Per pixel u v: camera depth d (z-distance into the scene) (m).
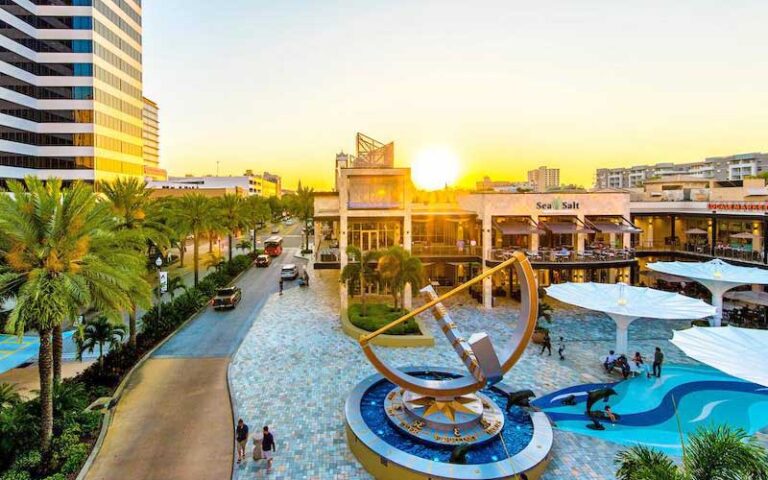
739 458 9.52
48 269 14.16
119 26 69.12
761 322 30.22
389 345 26.00
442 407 16.36
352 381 21.09
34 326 13.97
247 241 75.69
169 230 29.41
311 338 27.48
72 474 14.02
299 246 81.44
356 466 14.70
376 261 30.55
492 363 14.82
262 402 19.02
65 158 61.22
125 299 16.12
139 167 75.44
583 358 24.30
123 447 15.66
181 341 27.08
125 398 19.44
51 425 14.59
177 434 16.55
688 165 161.38
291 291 42.09
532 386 20.80
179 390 20.27
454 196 51.22
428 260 36.44
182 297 33.34
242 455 14.86
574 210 36.62
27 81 59.03
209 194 96.94
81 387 17.55
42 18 60.31
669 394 20.20
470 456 14.59
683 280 34.94
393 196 33.59
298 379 21.34
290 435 16.47
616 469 14.55
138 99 75.25
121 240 18.80
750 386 20.94
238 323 31.03
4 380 21.39
